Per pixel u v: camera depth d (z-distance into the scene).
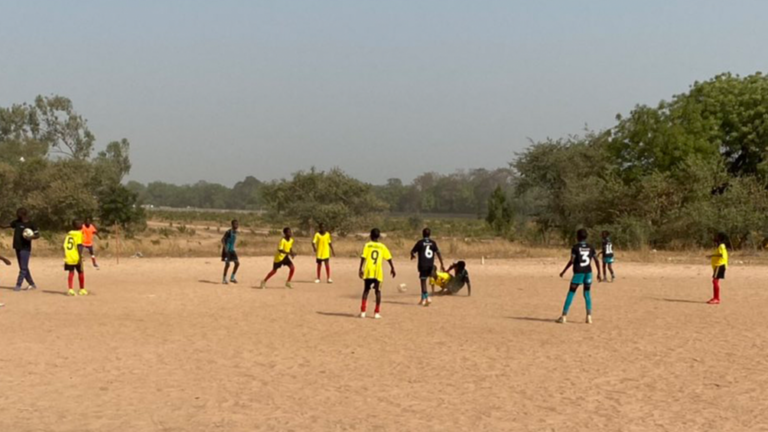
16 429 7.56
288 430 7.57
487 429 7.62
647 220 40.31
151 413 8.18
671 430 7.59
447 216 150.62
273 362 10.91
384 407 8.46
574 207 43.50
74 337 12.80
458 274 19.70
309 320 15.15
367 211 57.78
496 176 163.00
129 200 63.22
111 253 34.44
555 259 33.09
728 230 38.38
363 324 14.65
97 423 7.80
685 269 28.55
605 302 18.44
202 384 9.52
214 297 19.00
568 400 8.80
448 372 10.30
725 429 7.63
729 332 13.80
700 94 50.59
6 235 45.38
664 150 46.03
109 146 110.31
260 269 27.86
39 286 21.14
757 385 9.57
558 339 13.01
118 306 17.03
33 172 62.41
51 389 9.20
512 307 17.42
